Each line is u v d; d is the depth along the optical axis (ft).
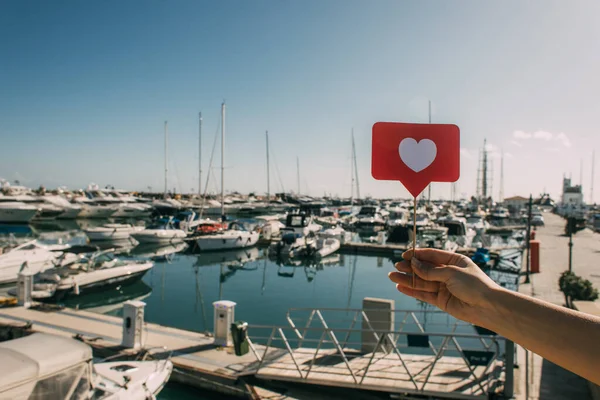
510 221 209.67
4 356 17.40
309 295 66.49
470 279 3.50
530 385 26.45
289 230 119.14
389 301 34.91
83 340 37.40
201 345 36.58
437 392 26.32
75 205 205.57
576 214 217.97
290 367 31.35
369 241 143.02
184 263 97.14
